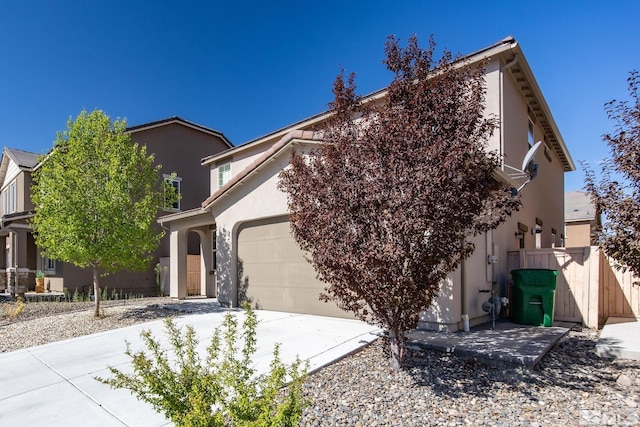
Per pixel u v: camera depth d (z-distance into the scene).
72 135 10.34
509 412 4.21
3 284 18.03
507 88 10.02
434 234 4.68
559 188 18.80
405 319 5.18
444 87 5.25
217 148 21.69
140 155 11.23
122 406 4.64
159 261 18.02
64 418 4.35
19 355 6.85
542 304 8.33
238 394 3.29
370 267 4.72
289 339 7.08
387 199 4.81
